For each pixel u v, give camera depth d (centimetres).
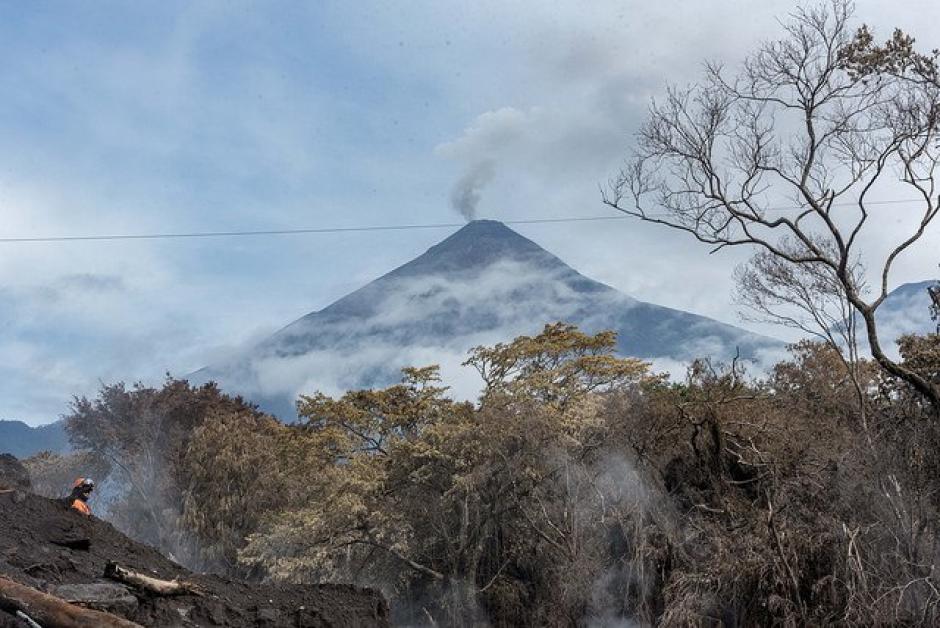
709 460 3250
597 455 3625
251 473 4897
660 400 3469
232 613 1217
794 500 2722
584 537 3431
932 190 2744
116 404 5744
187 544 4803
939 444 2664
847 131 2820
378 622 1380
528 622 3681
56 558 1195
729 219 3017
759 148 2922
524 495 3822
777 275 3042
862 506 2600
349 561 4144
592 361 4388
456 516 4006
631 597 3192
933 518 2516
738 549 2691
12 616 957
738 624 2645
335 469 4375
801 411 3212
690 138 2972
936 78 2806
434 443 4100
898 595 2356
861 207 2770
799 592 2531
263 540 4162
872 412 2950
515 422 3850
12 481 1609
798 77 2866
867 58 2802
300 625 1258
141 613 1128
